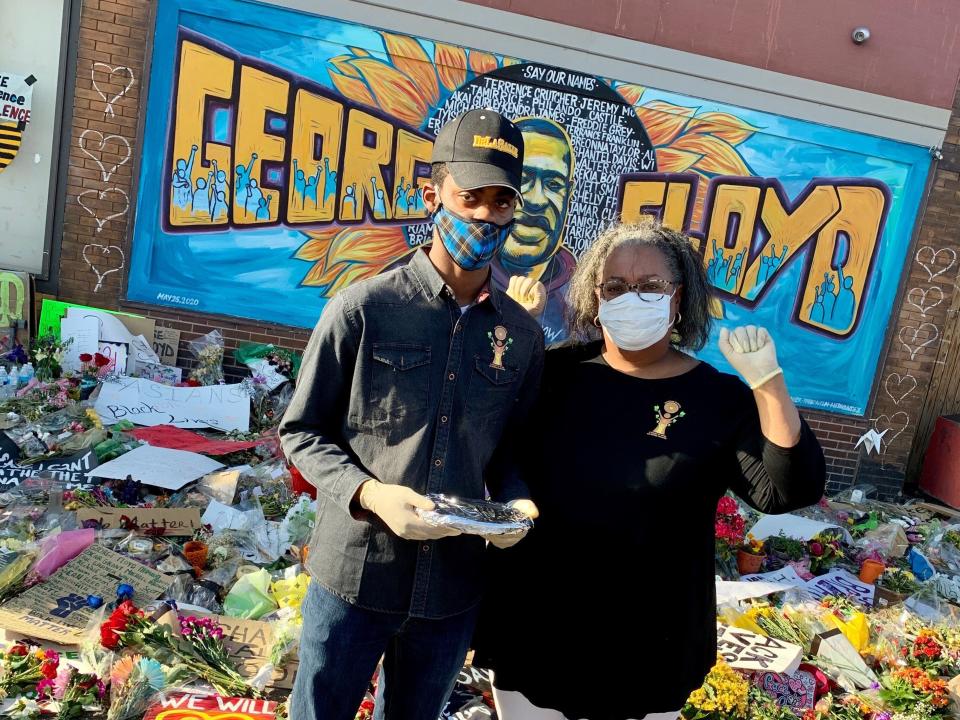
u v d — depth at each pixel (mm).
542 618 2029
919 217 7598
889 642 4070
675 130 7203
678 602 1977
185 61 6516
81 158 6551
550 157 7082
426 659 1972
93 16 6395
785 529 5758
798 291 7641
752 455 1898
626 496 1938
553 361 2211
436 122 6910
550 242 7207
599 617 1975
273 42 6602
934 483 8195
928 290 7766
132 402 5852
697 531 1998
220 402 6066
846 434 7867
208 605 3576
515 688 2090
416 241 7066
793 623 3906
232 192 6762
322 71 6703
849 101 7312
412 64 6781
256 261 6879
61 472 4609
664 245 2066
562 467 2014
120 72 6492
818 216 7520
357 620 1854
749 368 1791
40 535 3846
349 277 7020
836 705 3381
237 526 4301
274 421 6227
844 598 4688
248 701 2818
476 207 1808
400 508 1631
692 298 2115
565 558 1999
